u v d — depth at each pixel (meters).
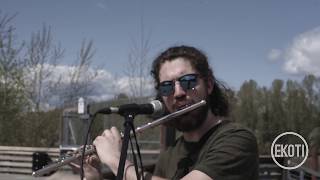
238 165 2.22
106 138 2.37
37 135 18.64
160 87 2.45
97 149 2.33
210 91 2.50
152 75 2.57
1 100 18.56
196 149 2.43
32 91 19.17
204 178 2.18
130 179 2.19
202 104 2.35
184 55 2.45
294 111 14.77
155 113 2.36
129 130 2.25
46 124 18.80
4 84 18.70
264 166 6.77
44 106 19.30
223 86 2.59
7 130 18.55
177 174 2.45
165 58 2.48
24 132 18.73
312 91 16.81
